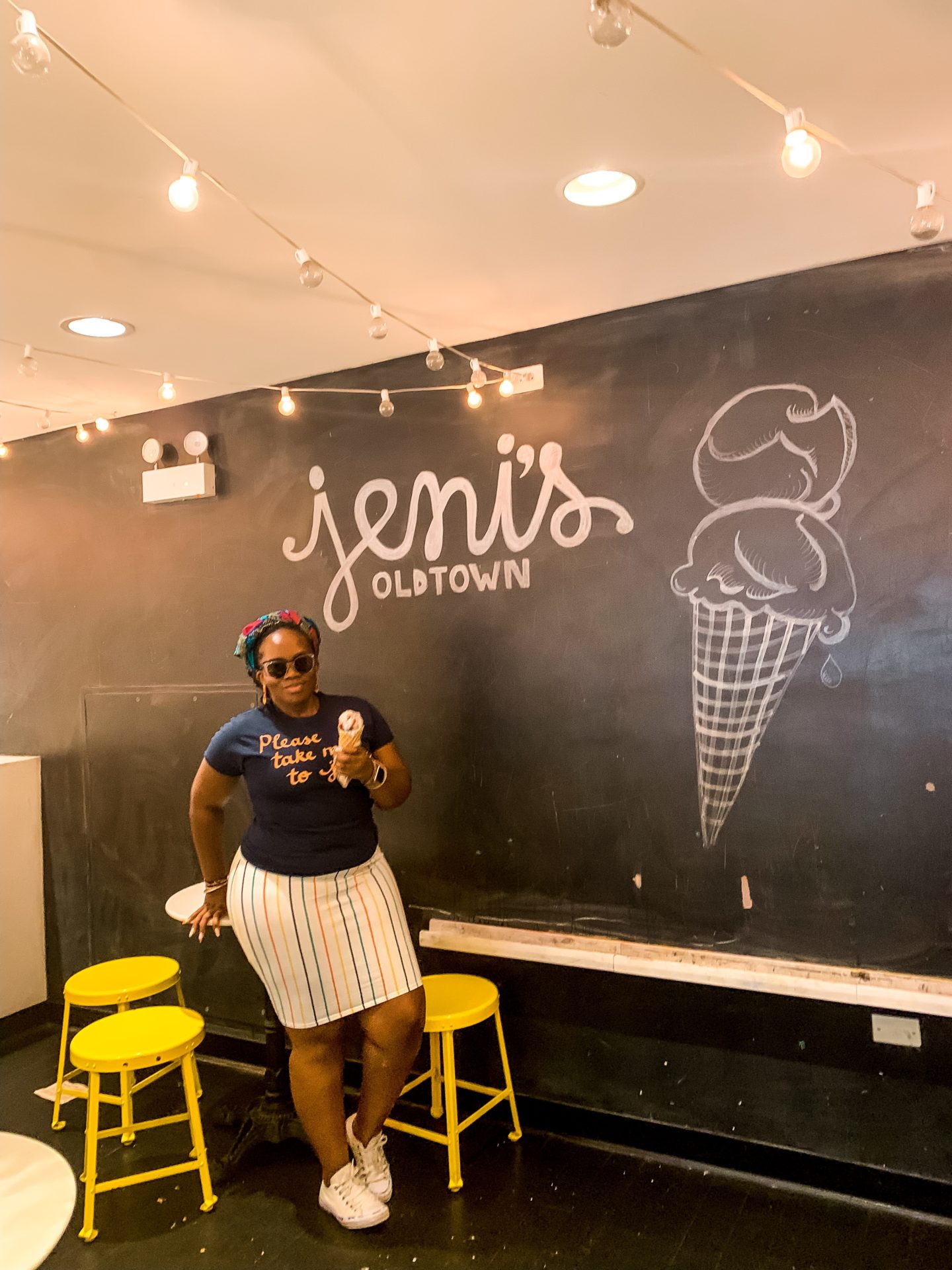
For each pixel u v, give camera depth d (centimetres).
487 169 180
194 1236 236
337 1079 242
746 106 160
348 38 137
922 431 231
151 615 363
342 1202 235
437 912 299
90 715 379
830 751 243
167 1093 319
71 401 347
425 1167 263
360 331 277
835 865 242
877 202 201
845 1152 242
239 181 182
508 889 288
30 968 385
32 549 396
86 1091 319
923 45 143
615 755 271
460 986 274
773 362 248
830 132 171
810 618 245
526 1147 272
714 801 257
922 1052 233
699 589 259
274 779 235
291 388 327
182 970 357
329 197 190
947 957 230
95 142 165
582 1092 276
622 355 269
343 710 245
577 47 141
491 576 290
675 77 151
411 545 305
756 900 252
